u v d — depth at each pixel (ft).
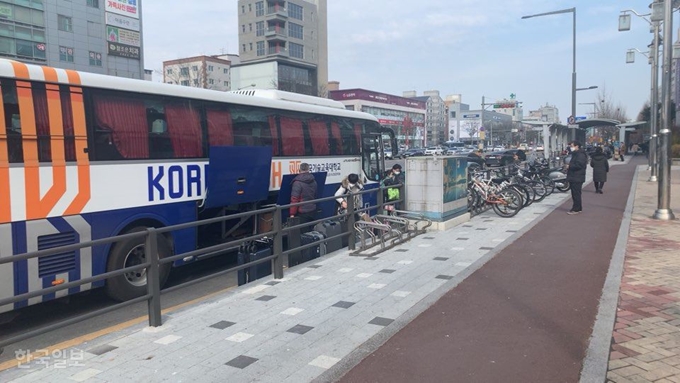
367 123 44.04
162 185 24.93
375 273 24.59
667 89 38.78
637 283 21.93
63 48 157.99
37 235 19.79
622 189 64.75
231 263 32.04
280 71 270.67
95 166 21.90
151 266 17.38
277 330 17.13
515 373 13.62
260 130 31.71
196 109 27.17
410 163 37.24
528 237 33.01
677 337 15.94
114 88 22.90
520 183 50.57
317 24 298.97
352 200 29.89
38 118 20.01
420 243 31.78
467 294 20.81
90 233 21.66
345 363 14.40
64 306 23.49
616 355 14.66
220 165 26.66
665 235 32.81
